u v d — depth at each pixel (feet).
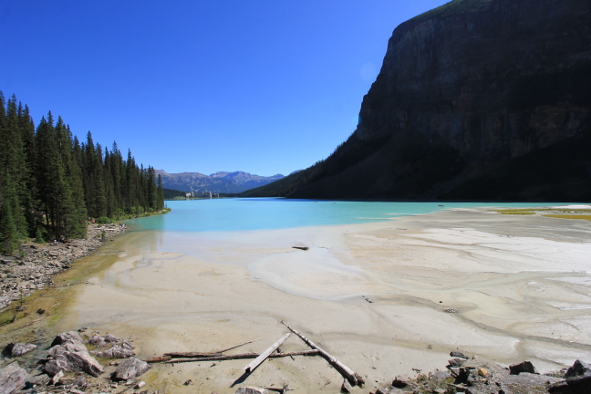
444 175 527.81
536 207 262.06
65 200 118.62
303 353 29.43
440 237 98.37
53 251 88.12
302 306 42.29
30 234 110.01
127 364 26.94
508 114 488.44
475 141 529.45
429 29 623.36
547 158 440.45
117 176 264.93
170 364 28.12
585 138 427.33
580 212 199.00
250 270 62.13
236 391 22.89
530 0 527.40
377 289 49.06
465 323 35.83
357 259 69.67
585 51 460.55
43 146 135.85
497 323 35.63
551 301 42.11
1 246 81.76
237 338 33.09
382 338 32.53
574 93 447.83
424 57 627.87
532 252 73.00
